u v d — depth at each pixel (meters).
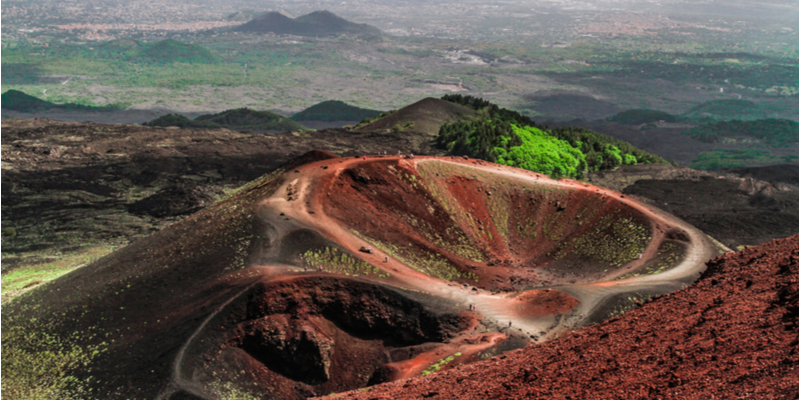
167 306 56.84
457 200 91.50
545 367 23.94
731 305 20.95
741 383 15.14
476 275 74.06
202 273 61.31
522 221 92.50
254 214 72.12
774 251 25.72
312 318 53.38
